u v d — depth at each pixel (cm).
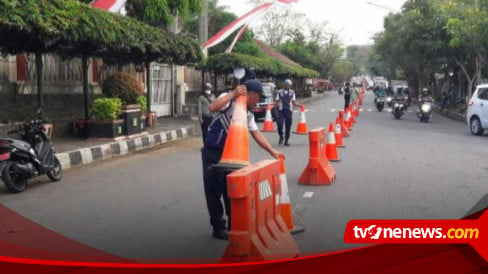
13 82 1409
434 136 1845
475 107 1898
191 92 3058
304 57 7444
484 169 1117
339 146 1495
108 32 1242
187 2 1925
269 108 1998
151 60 1803
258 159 1265
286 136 1534
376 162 1209
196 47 1839
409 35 3416
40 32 1050
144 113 1867
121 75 1639
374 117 2892
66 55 1483
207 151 607
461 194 862
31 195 877
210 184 609
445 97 3397
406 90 3928
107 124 1445
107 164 1212
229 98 584
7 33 1133
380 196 849
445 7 2942
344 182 969
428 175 1041
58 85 1612
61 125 1495
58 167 1010
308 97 5734
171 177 1037
